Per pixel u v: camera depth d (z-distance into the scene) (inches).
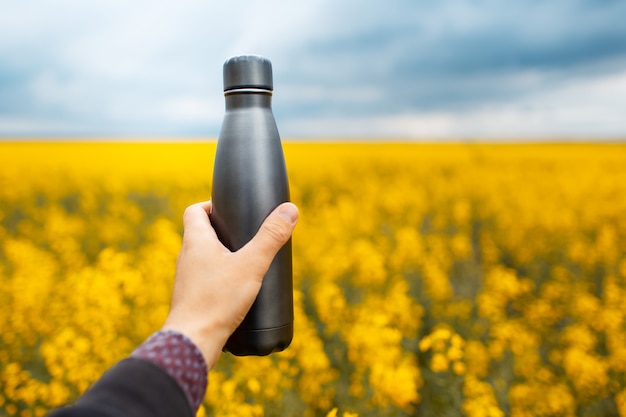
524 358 143.2
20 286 160.7
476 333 169.6
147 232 317.7
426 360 149.6
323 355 124.3
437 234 331.0
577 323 180.4
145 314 155.1
